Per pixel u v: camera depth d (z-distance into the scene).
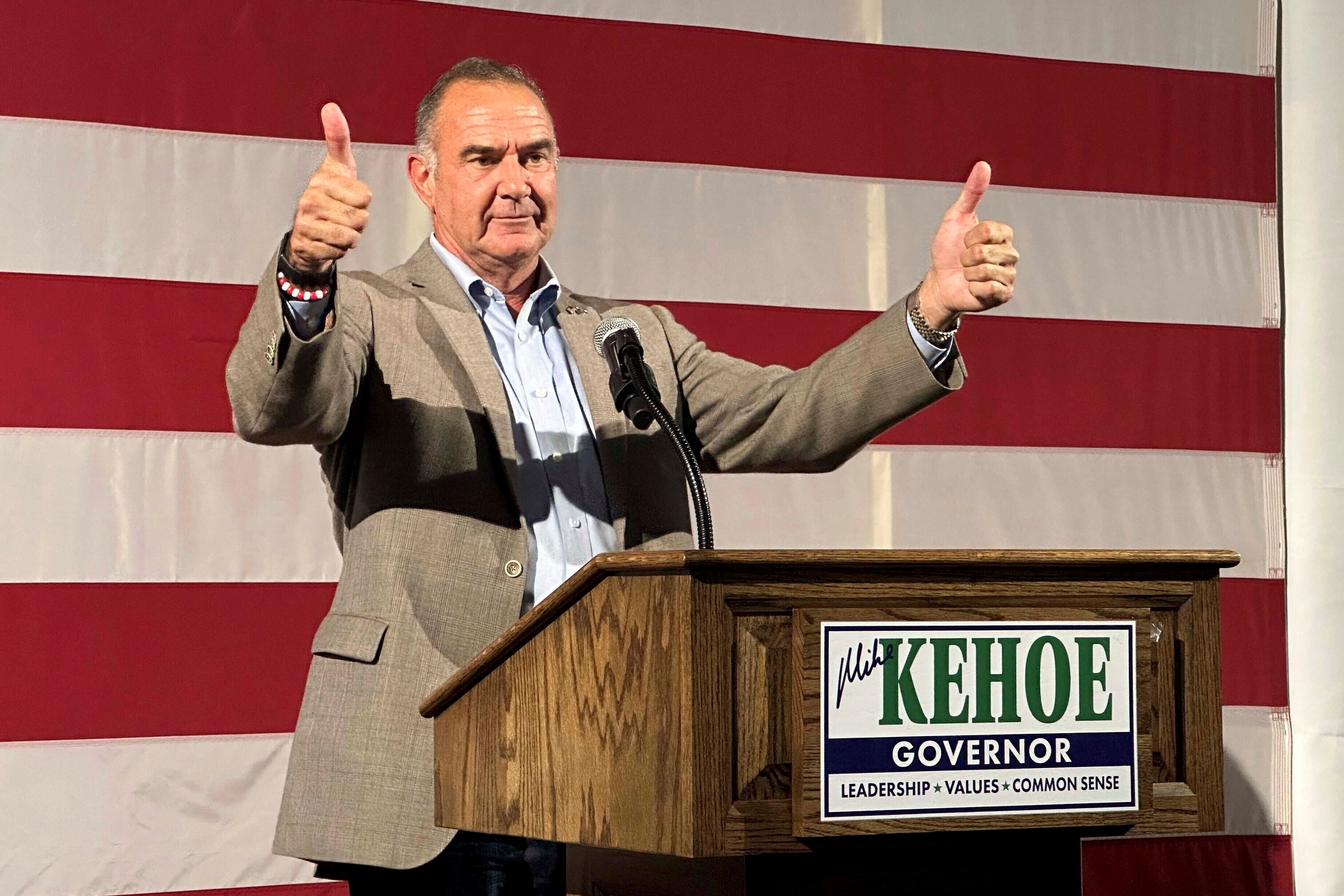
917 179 9.06
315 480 7.97
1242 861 9.21
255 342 4.26
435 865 4.77
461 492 4.86
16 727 7.41
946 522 8.99
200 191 7.88
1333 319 9.58
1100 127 9.42
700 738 3.04
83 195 7.71
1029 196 9.27
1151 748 3.43
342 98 8.14
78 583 7.56
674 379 5.41
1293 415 9.57
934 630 3.23
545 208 5.30
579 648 3.40
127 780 7.55
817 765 3.11
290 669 7.84
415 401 4.94
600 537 5.02
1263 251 9.56
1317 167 9.66
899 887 3.30
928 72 9.15
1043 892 3.45
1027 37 9.34
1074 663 3.35
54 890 7.39
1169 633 3.53
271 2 8.06
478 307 5.34
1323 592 9.47
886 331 4.78
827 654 3.15
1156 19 9.54
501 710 3.66
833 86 8.98
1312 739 9.37
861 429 4.93
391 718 4.63
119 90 7.81
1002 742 3.27
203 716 7.69
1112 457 9.27
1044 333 9.23
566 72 8.53
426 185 5.52
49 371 7.60
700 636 3.07
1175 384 9.41
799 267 8.82
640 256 8.57
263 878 7.69
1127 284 9.39
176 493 7.74
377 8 8.23
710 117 8.76
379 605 4.76
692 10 8.77
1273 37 9.66
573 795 3.41
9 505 7.50
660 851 3.12
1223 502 9.42
